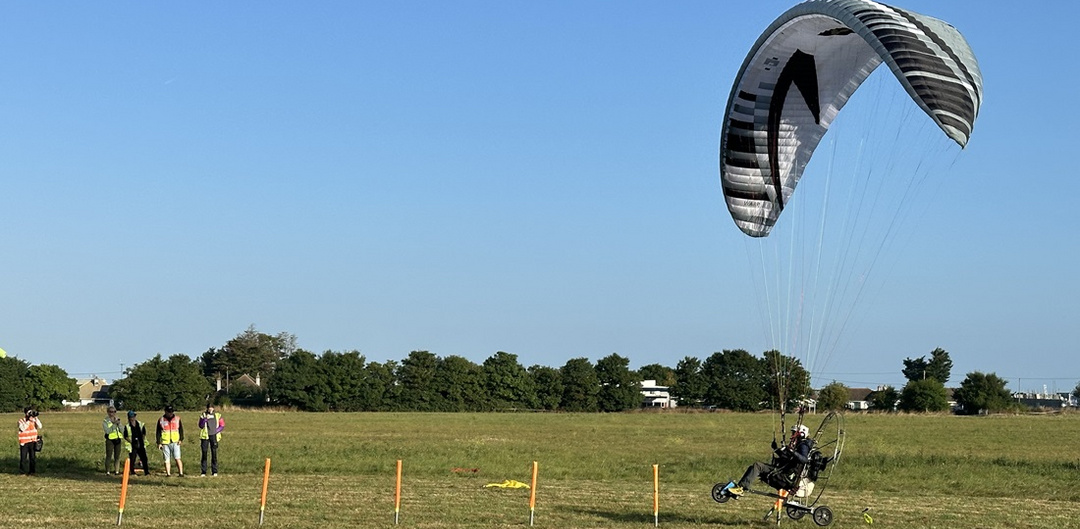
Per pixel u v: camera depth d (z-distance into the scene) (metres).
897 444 55.28
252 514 20.52
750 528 20.08
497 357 142.62
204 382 132.50
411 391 136.88
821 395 119.94
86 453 37.78
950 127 16.95
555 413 126.62
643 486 28.53
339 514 20.67
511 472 32.28
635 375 144.62
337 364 135.00
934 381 136.50
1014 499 26.73
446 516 20.64
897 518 21.83
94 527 18.59
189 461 34.41
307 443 49.56
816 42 20.55
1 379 122.81
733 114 21.95
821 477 31.91
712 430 71.56
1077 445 56.59
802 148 22.05
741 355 140.50
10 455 36.09
